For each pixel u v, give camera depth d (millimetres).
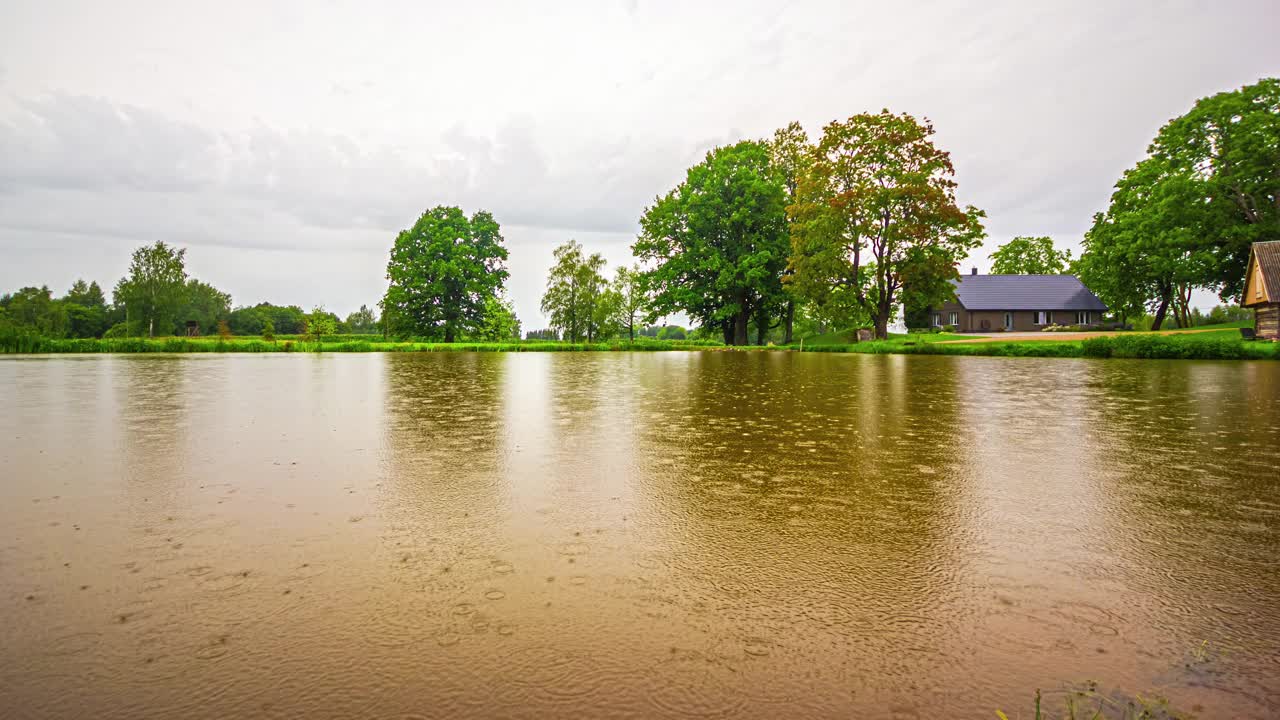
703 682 1698
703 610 2139
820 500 3566
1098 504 3467
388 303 49406
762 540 2865
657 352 34125
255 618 2055
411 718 1541
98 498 3521
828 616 2094
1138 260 35875
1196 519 3174
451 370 16172
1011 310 52625
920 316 56594
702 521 3156
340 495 3627
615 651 1863
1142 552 2693
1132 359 20359
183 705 1592
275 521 3105
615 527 3055
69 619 2035
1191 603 2184
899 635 1965
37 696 1626
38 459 4590
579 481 4012
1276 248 25047
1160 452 4965
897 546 2787
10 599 2182
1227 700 1610
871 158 32312
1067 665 1789
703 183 41969
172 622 2023
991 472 4281
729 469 4379
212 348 32562
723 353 31422
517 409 7785
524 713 1560
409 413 7344
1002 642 1920
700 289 42812
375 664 1786
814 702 1606
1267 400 8461
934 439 5613
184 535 2885
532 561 2578
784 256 40781
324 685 1685
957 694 1645
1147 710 1560
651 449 5125
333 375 13914
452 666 1776
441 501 3508
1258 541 2828
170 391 9859
